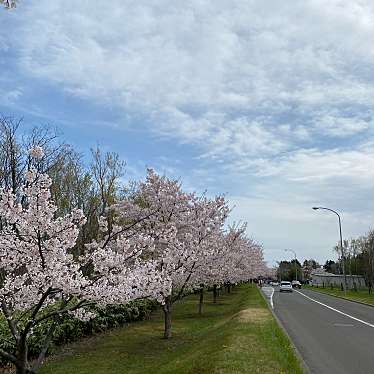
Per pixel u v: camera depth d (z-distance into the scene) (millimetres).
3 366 10156
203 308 27578
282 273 127000
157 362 11102
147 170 16328
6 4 5461
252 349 9344
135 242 11125
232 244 26062
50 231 7680
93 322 15242
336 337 14391
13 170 18219
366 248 58438
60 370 10477
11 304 8242
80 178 25406
